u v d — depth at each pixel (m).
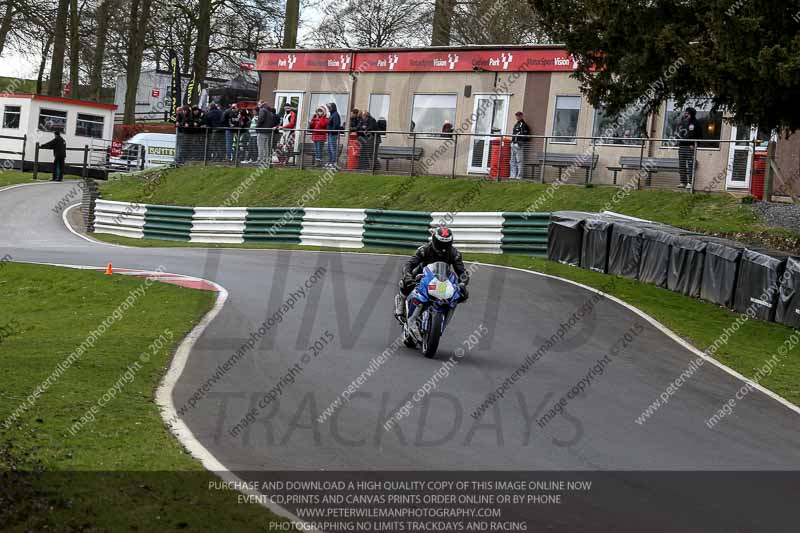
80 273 29.03
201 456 12.15
